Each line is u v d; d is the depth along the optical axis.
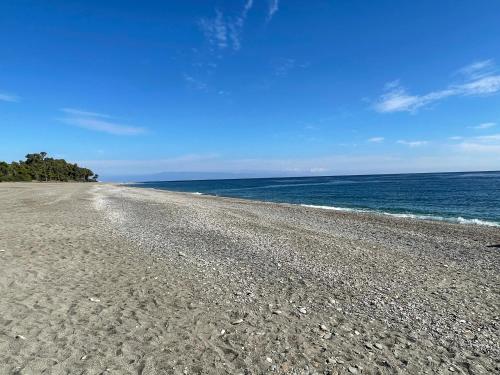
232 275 10.59
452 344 6.60
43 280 9.13
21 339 5.95
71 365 5.29
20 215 21.98
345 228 20.80
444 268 11.98
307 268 11.55
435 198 46.78
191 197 50.25
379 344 6.50
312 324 7.29
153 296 8.47
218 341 6.38
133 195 49.88
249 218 24.55
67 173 157.12
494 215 30.34
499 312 8.14
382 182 105.81
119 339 6.21
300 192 71.81
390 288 9.74
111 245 13.95
